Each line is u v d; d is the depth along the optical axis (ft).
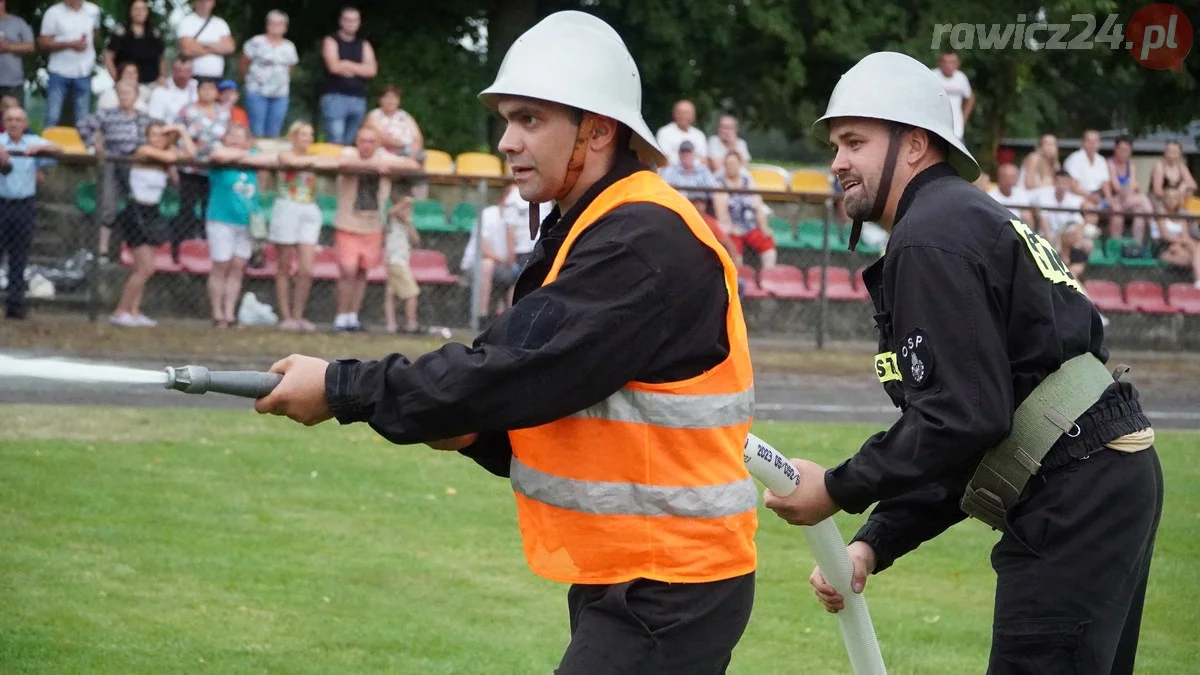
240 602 26.63
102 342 53.78
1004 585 15.69
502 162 73.67
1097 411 15.40
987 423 14.52
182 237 58.34
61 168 57.16
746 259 68.85
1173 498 40.01
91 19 65.67
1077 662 15.19
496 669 23.91
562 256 13.37
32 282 57.16
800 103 99.45
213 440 40.04
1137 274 74.38
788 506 15.62
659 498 13.29
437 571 29.53
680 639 13.32
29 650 23.12
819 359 65.67
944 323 14.70
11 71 65.05
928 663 25.43
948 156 16.15
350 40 68.69
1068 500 15.31
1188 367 72.08
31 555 28.45
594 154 13.79
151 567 28.30
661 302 13.00
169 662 23.12
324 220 61.26
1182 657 26.63
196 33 62.54
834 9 88.17
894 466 14.74
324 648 24.40
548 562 13.64
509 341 12.78
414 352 56.54
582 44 13.75
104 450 37.68
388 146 64.08
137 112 58.39
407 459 39.68
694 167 66.54
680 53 89.45
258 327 59.67
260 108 65.62
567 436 13.38
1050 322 15.15
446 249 63.26
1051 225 72.38
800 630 27.30
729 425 13.61
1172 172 78.95
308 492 35.19
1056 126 119.75
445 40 89.04
